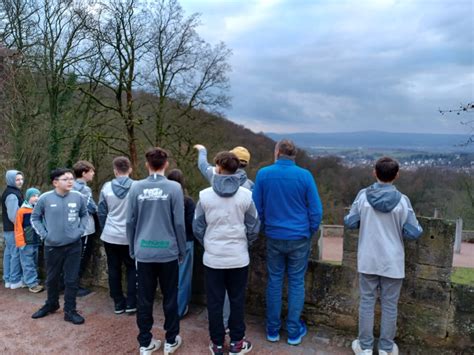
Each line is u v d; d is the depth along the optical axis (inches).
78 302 160.1
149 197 116.8
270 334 130.2
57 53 525.7
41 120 514.3
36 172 512.1
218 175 117.0
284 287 143.9
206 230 118.7
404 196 115.4
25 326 138.2
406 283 126.3
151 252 115.9
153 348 121.9
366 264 116.6
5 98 447.8
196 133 610.9
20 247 166.4
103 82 550.3
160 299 162.9
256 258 148.3
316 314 140.3
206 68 614.5
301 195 124.1
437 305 122.6
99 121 559.2
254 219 118.6
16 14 495.2
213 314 117.5
